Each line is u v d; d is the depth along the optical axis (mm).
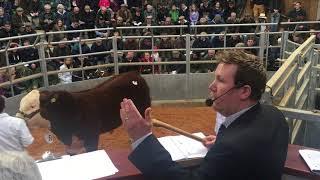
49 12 10328
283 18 10383
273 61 7684
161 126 1716
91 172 1559
